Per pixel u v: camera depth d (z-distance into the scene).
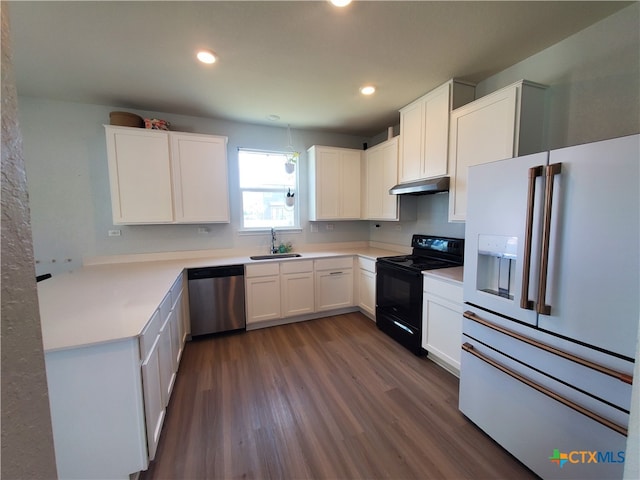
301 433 1.60
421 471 1.37
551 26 1.64
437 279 2.21
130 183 2.62
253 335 2.91
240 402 1.86
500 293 1.51
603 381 1.07
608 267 1.03
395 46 1.82
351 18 1.55
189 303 2.75
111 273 2.40
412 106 2.69
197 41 1.74
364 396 1.92
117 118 2.58
